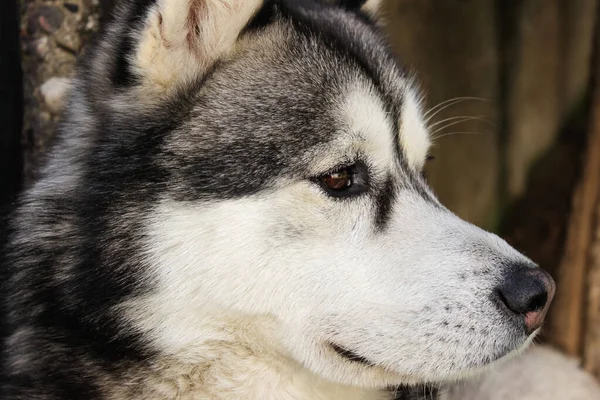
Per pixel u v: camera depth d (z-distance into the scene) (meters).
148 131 0.74
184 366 0.75
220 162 0.73
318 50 0.76
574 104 1.69
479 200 1.54
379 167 0.75
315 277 0.73
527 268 0.73
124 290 0.74
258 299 0.73
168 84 0.74
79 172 0.76
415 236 0.74
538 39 1.64
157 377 0.75
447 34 1.43
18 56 0.89
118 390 0.75
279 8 0.77
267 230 0.72
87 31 0.89
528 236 1.48
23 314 0.77
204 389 0.75
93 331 0.75
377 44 0.81
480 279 0.72
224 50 0.75
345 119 0.74
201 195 0.72
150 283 0.73
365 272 0.73
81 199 0.75
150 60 0.73
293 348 0.74
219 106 0.74
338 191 0.74
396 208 0.75
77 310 0.75
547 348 1.00
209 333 0.74
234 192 0.72
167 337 0.74
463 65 1.47
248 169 0.72
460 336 0.72
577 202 1.11
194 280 0.73
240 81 0.74
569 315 1.10
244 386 0.76
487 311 0.72
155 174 0.73
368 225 0.74
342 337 0.73
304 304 0.73
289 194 0.73
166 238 0.73
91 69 0.78
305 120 0.73
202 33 0.74
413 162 0.79
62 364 0.76
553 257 1.40
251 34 0.76
